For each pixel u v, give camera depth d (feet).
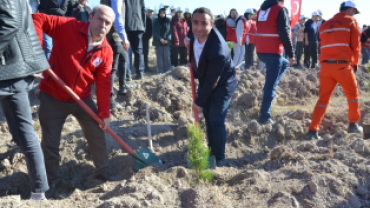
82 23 9.78
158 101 15.96
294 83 17.95
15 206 8.24
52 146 10.27
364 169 9.62
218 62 10.55
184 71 17.37
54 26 9.65
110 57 10.43
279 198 8.81
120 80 16.02
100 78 10.46
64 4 15.88
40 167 9.01
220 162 12.00
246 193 9.25
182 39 25.31
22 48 8.23
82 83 10.12
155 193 8.61
